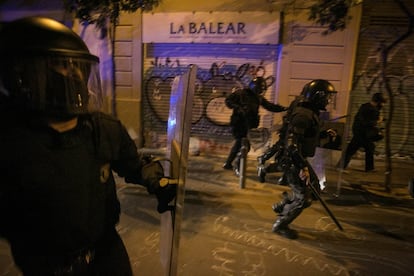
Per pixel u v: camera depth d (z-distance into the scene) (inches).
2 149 41.0
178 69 276.1
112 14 249.8
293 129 124.4
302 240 132.1
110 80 283.1
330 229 143.1
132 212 154.2
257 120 207.3
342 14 229.9
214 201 171.8
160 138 290.0
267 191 188.4
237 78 268.4
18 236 45.9
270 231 138.6
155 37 270.4
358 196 186.5
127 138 56.6
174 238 50.6
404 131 260.7
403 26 245.4
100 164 50.1
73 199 45.9
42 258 47.1
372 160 217.0
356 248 127.1
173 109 66.7
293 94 260.2
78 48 45.6
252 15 253.8
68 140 45.0
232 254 119.4
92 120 49.7
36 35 42.5
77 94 45.1
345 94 253.4
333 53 250.4
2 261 110.5
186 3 262.7
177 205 50.2
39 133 43.3
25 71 41.9
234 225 143.4
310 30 249.3
